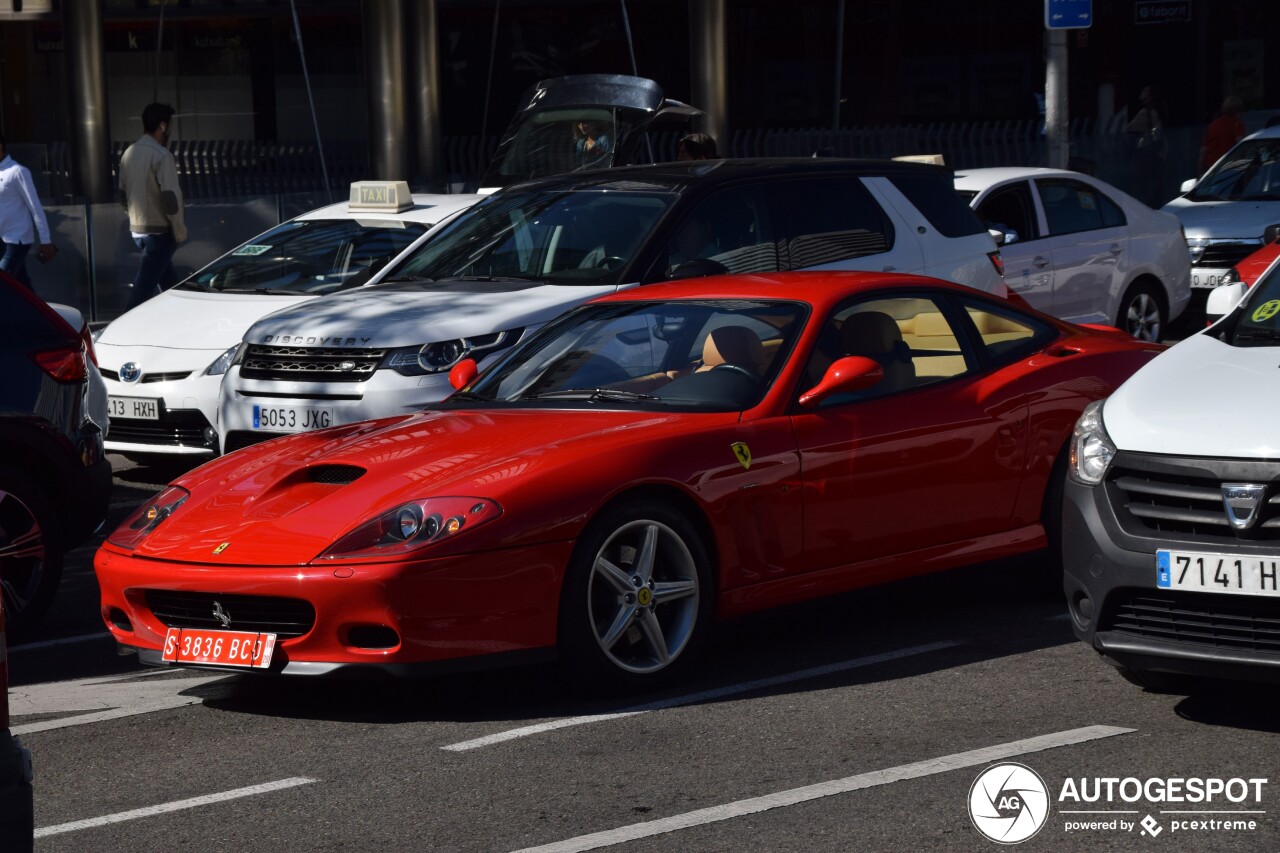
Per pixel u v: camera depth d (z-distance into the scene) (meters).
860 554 6.82
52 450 7.73
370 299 10.06
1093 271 14.29
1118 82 27.95
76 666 7.15
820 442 6.68
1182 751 5.39
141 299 16.23
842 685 6.29
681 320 7.17
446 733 5.86
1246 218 16.83
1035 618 7.27
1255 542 5.29
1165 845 4.62
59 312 8.25
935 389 7.12
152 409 11.17
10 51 31.50
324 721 6.09
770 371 6.79
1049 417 7.36
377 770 5.47
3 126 31.75
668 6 27.70
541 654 6.00
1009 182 13.98
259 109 29.56
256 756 5.70
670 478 6.27
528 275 10.05
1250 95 28.94
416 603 5.77
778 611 7.54
